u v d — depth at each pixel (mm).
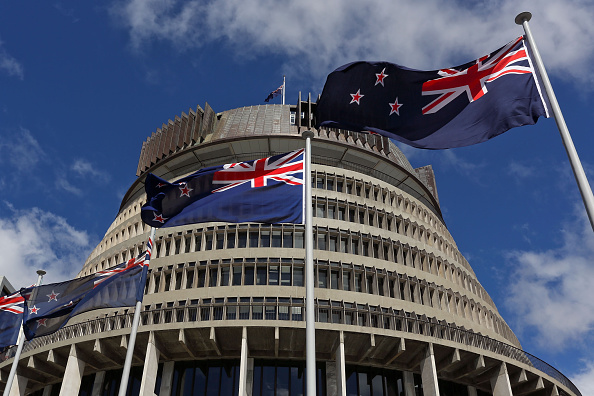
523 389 42938
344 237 46781
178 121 61812
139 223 53094
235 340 37375
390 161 58406
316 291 41375
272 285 41625
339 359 35438
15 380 39969
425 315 42906
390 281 45125
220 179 21391
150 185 22094
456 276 51500
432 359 36688
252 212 19875
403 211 54000
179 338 35594
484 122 16797
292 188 20000
